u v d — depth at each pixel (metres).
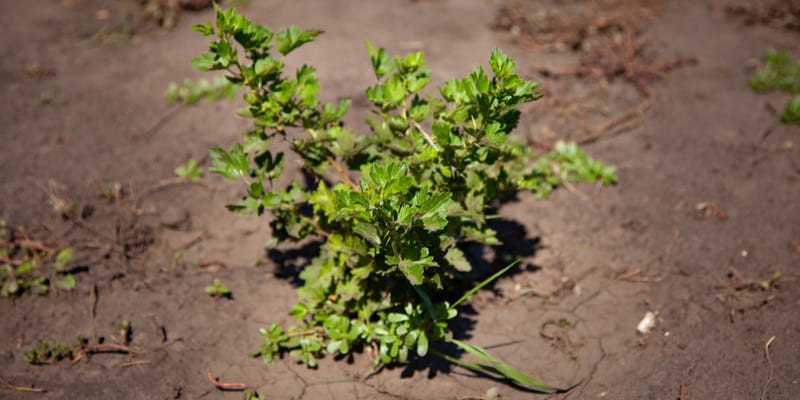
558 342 1.11
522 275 1.19
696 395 1.05
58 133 1.42
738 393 1.05
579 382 1.07
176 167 1.35
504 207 1.28
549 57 1.59
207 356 1.10
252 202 1.06
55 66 1.58
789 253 1.20
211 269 1.20
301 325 1.13
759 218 1.25
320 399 1.06
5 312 1.15
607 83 1.52
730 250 1.21
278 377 1.08
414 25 1.73
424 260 0.97
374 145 1.08
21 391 1.07
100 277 1.19
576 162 1.33
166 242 1.24
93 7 1.85
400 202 0.98
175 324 1.14
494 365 1.05
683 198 1.29
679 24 1.73
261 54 1.02
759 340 1.10
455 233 1.09
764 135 1.40
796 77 1.50
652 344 1.10
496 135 0.98
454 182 1.04
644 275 1.18
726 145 1.38
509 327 1.13
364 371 1.08
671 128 1.42
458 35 1.67
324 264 1.08
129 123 1.44
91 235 1.24
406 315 1.03
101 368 1.09
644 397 1.05
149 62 1.59
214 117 1.45
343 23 1.74
